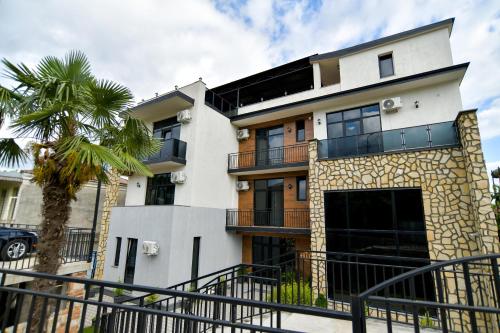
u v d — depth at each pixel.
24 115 3.71
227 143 11.77
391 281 1.62
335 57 10.24
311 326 3.45
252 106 12.12
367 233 7.32
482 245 5.65
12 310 5.09
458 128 6.68
